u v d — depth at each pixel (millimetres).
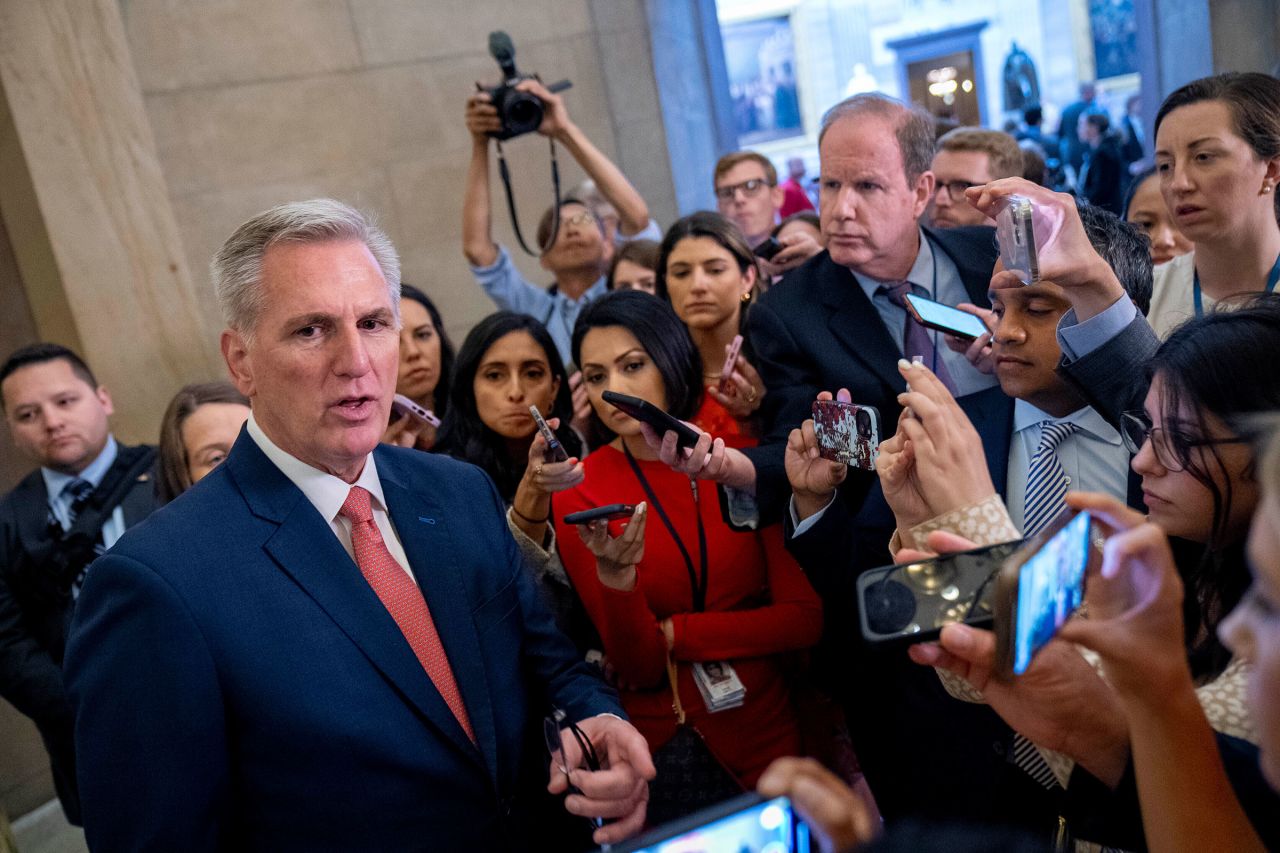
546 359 2723
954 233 2393
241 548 1454
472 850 1514
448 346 3250
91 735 1349
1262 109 2309
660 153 6039
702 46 7645
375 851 1434
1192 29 5723
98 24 4074
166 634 1355
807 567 1875
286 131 5250
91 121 4082
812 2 14172
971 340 1944
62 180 4039
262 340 1467
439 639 1600
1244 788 1015
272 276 1456
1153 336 1626
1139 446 1446
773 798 829
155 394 4262
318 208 1519
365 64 5375
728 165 4496
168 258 4277
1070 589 1053
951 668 1078
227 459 1572
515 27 5699
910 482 1416
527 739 1726
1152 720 942
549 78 5793
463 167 5605
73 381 3102
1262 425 784
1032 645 983
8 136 3975
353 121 5371
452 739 1502
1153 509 1301
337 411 1477
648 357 2285
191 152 5078
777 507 2127
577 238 4008
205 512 1479
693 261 2844
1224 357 1198
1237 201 2354
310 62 5277
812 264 2465
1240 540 1228
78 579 3039
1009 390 1776
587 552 2229
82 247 4090
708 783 2107
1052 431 1758
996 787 1538
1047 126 14383
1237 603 1236
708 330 2889
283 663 1410
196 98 5074
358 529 1572
